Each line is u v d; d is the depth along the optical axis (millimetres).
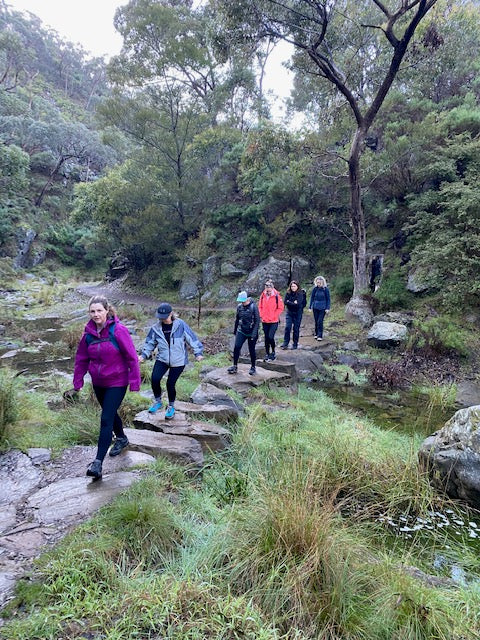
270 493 3053
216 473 4125
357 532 3387
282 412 6238
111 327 3451
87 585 2264
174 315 5016
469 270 10984
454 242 11133
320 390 8336
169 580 2406
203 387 6785
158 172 21906
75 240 38688
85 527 2775
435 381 8883
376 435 5637
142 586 2283
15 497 3352
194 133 21578
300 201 17828
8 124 43719
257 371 8156
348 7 13102
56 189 43938
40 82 69562
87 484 3475
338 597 2389
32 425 5016
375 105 12266
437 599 2559
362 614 2375
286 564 2508
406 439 5641
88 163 49969
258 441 4934
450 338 9789
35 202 40469
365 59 14680
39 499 3246
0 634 1896
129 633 1969
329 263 17422
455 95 16469
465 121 13469
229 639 2020
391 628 2318
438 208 12875
